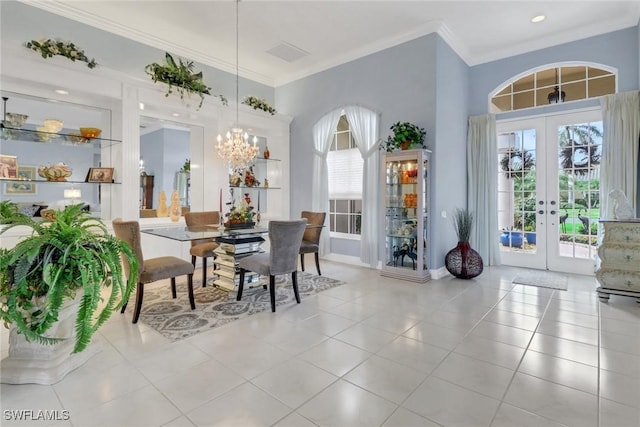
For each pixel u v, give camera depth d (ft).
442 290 13.01
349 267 17.29
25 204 12.60
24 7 12.32
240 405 5.93
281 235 10.64
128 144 13.75
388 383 6.62
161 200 17.13
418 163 14.08
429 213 14.80
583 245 15.39
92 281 6.59
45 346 6.80
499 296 12.21
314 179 19.31
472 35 15.52
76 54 12.05
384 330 9.20
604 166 14.12
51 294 6.34
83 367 7.16
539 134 16.44
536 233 16.66
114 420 5.51
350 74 17.78
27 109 12.66
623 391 6.29
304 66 19.38
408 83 15.47
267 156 20.29
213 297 12.05
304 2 13.08
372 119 16.92
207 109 16.51
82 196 13.85
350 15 13.98
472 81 18.04
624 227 11.32
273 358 7.63
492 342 8.41
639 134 13.34
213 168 17.51
